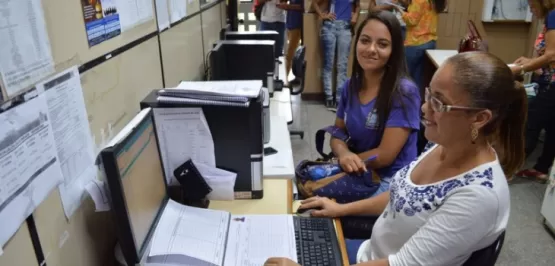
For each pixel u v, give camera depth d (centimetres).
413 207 104
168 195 128
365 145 182
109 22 114
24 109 75
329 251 120
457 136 95
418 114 168
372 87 175
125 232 92
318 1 438
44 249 83
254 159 141
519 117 95
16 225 73
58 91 87
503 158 99
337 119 198
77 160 96
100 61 109
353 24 439
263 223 131
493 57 93
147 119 112
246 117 135
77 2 96
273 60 270
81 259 100
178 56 201
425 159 113
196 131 135
